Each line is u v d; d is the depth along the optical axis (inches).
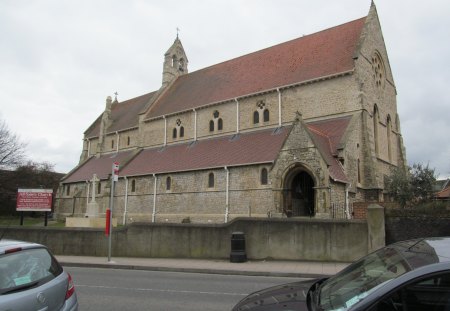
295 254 706.8
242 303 216.7
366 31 1393.9
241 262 692.7
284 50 1646.2
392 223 691.4
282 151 1079.0
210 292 454.0
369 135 1261.1
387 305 157.4
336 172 1046.4
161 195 1499.8
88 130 2490.2
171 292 454.0
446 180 2130.9
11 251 255.1
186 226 765.9
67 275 283.9
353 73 1300.4
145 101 2206.0
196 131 1669.5
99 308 377.7
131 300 411.5
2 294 224.2
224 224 743.7
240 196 1258.0
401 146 1581.0
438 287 156.6
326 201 975.6
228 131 1561.3
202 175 1379.2
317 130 1230.9
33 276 250.4
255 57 1743.4
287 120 1417.3
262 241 722.2
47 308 243.4
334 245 692.7
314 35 1596.9
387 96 1540.4
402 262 178.1
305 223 709.3
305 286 230.2
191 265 665.0
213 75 1872.5
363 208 830.5
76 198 1990.7
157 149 1797.5
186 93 1895.9
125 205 1628.9
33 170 2628.0
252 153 1302.9
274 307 195.3
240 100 1546.5
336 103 1321.4
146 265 669.3
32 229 860.6
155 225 787.4
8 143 2076.8
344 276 212.7
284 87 1435.8
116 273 618.2
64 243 836.6
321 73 1381.6
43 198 1020.5
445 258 163.8
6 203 2250.2
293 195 1106.1
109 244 717.9
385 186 1295.5
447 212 668.1
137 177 1612.9
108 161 2028.8
